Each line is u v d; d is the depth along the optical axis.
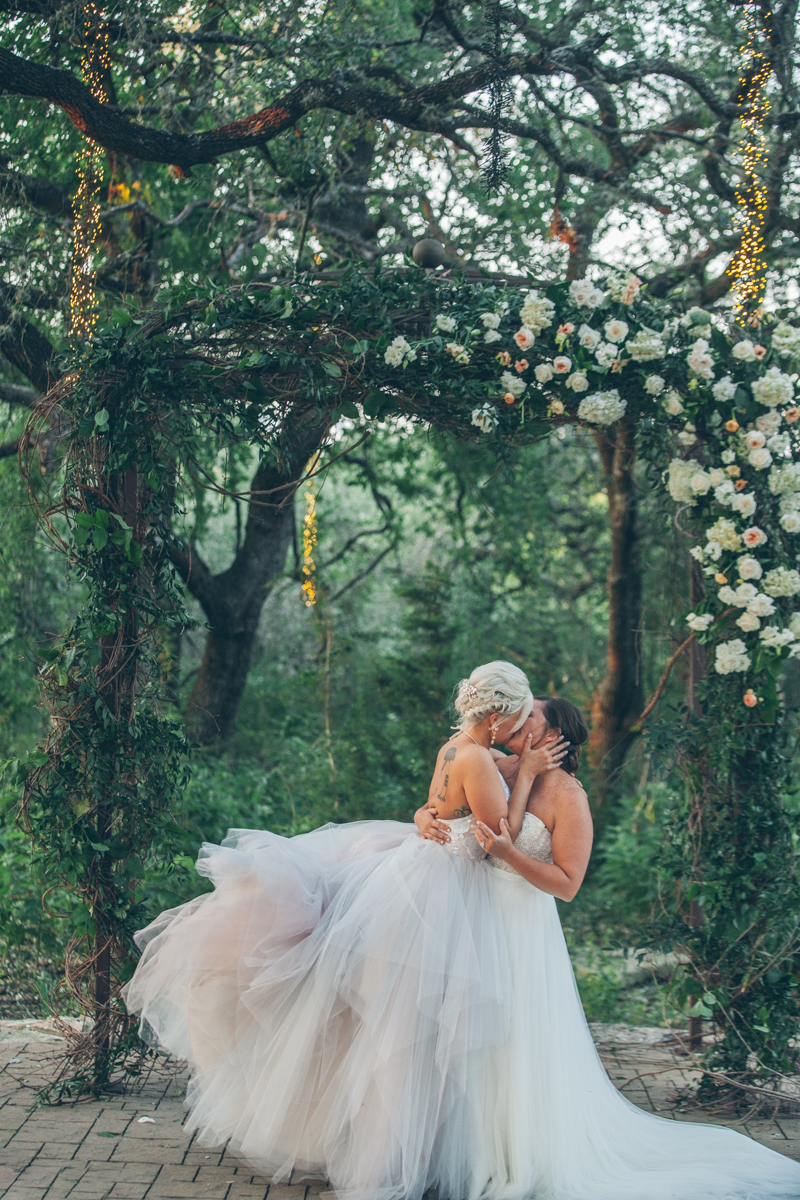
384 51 5.14
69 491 3.40
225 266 5.80
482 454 8.23
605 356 3.40
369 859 3.06
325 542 11.12
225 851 2.99
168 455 3.55
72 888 3.37
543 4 5.36
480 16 4.83
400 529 10.17
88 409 3.30
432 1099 2.70
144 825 3.43
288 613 10.89
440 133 4.75
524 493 9.61
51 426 3.64
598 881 7.13
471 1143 2.74
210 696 7.74
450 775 2.94
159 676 3.54
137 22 4.77
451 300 3.49
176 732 3.50
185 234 6.98
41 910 4.83
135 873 3.38
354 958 2.76
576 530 10.47
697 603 3.85
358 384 3.45
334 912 2.91
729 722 3.59
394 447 9.77
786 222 4.77
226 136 4.23
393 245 6.27
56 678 3.37
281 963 2.82
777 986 3.50
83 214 4.25
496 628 9.83
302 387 3.35
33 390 6.36
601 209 5.81
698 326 3.51
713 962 3.61
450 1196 2.70
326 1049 2.78
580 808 2.90
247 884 2.94
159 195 6.65
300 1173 2.84
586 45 4.54
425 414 3.54
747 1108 3.45
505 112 4.88
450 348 3.37
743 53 4.37
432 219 6.04
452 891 2.84
